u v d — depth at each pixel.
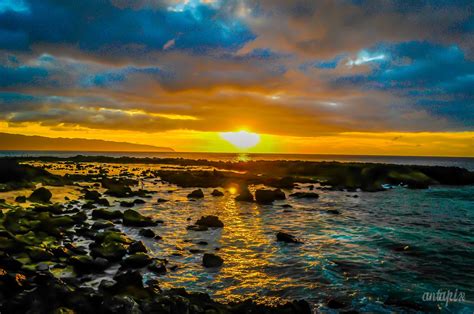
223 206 29.88
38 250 12.69
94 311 8.35
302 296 10.78
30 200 25.36
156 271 12.48
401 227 21.69
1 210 18.88
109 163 108.50
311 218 24.61
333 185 50.78
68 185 40.88
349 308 9.97
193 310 8.70
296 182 55.78
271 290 11.20
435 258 14.87
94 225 18.48
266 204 31.62
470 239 18.47
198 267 13.27
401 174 55.69
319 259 14.53
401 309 9.94
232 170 81.88
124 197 33.25
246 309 9.30
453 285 11.77
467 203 33.62
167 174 59.47
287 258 14.60
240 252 15.40
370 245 16.98
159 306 8.70
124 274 10.60
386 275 12.69
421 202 34.28
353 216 25.73
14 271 10.69
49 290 8.79
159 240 17.00
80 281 11.02
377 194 41.28
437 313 9.70
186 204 30.48
